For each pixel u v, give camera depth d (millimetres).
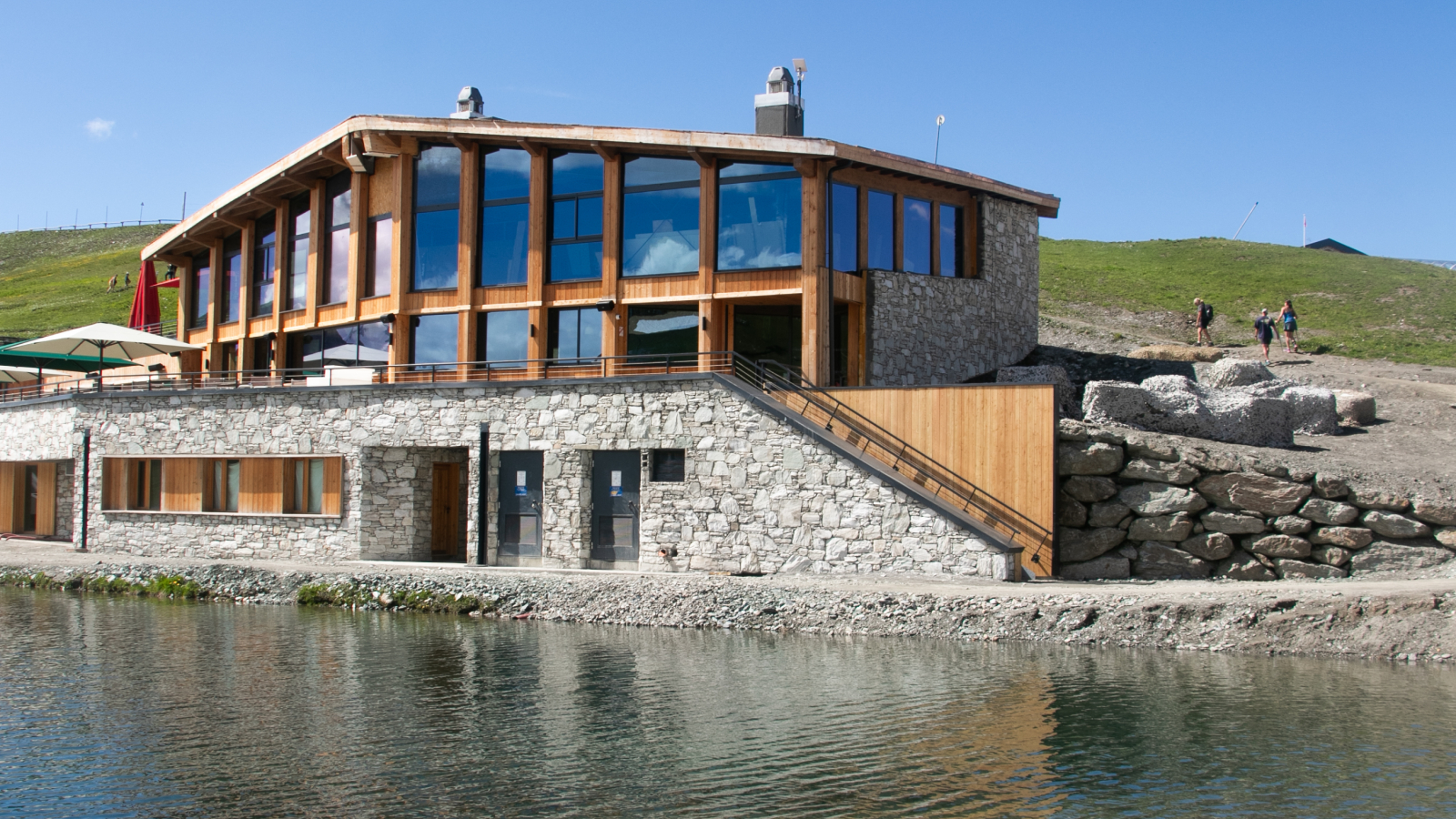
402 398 26844
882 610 18875
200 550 29594
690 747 12109
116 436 31219
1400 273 56031
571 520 24719
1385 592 16734
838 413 22875
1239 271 59969
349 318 30344
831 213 26188
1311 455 22453
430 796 10680
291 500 28547
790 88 29703
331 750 12188
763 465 22797
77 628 19906
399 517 27438
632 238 26984
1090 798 10367
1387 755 11383
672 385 23812
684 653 17016
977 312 30625
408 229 29141
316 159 30250
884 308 27188
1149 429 23109
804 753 11828
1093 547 21031
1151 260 66000
